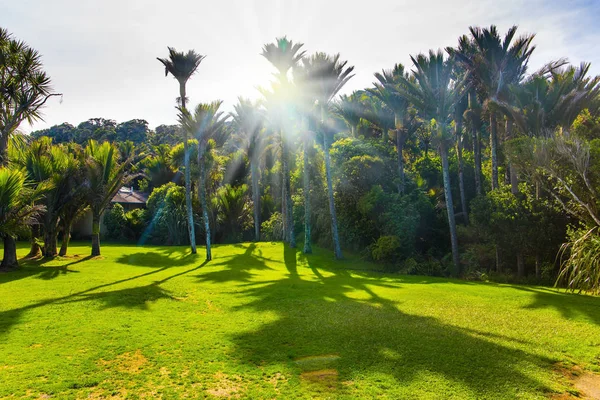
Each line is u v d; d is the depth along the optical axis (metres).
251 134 32.12
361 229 22.08
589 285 10.82
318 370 5.64
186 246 27.97
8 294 10.55
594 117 18.78
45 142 19.77
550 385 5.23
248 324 7.87
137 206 41.28
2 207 14.05
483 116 22.08
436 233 21.59
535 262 16.09
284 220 29.16
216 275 14.81
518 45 19.41
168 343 6.69
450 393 4.97
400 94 20.16
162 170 42.28
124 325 7.65
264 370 5.64
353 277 15.62
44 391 4.92
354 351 6.37
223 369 5.67
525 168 14.49
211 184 32.50
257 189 32.75
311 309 9.20
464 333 7.31
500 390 5.07
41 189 15.37
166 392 4.97
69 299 9.89
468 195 26.48
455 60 21.27
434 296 10.90
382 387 5.12
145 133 93.62
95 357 6.02
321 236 26.08
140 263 18.53
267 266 18.62
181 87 21.58
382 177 22.89
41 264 17.27
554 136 13.24
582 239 11.15
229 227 32.81
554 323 8.02
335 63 21.28
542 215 14.84
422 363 5.89
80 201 20.50
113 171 20.84
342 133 31.16
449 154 30.28
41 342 6.62
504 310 9.17
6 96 15.31
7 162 15.62
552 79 20.28
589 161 12.17
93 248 20.86
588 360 6.10
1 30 14.91
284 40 22.89
